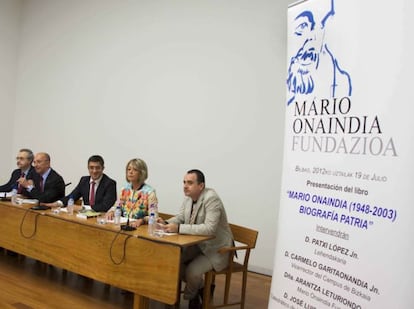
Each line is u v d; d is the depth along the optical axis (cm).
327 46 152
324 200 153
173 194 490
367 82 139
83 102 579
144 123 518
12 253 423
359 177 141
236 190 441
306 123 161
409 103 128
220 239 302
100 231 297
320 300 153
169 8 496
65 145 598
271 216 418
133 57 529
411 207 127
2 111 643
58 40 609
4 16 636
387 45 134
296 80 166
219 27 455
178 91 488
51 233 329
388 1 134
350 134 144
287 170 170
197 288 292
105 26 557
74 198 390
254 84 431
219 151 454
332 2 150
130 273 278
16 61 655
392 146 132
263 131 424
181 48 486
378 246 134
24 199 399
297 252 164
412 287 127
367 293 137
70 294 323
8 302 297
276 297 173
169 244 260
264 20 425
